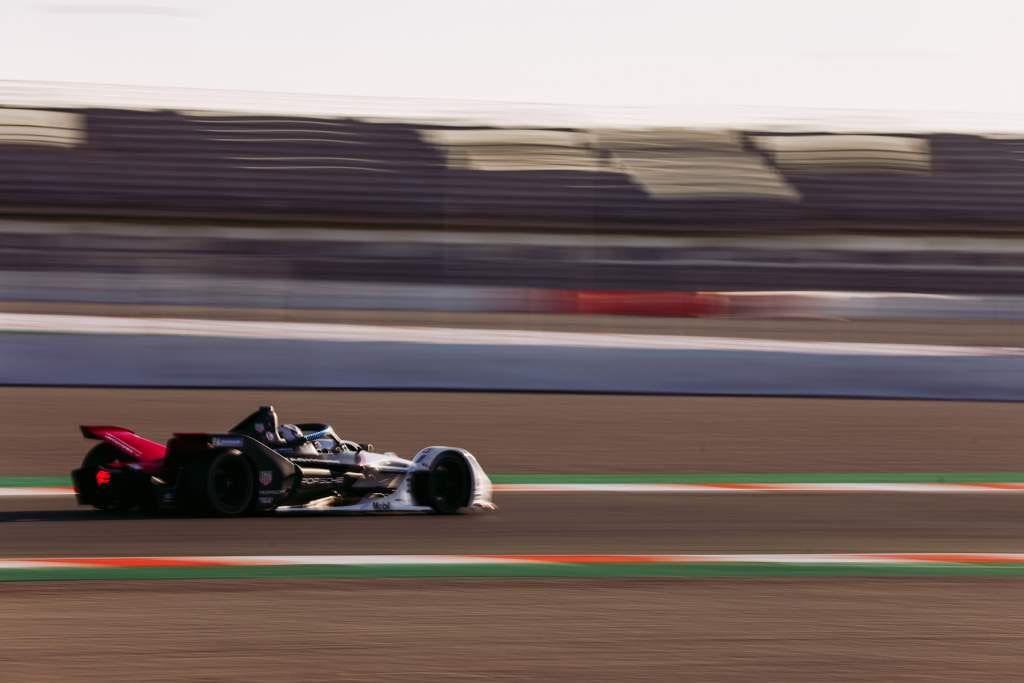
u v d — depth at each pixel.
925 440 52.75
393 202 118.88
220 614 21.33
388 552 27.31
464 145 127.81
